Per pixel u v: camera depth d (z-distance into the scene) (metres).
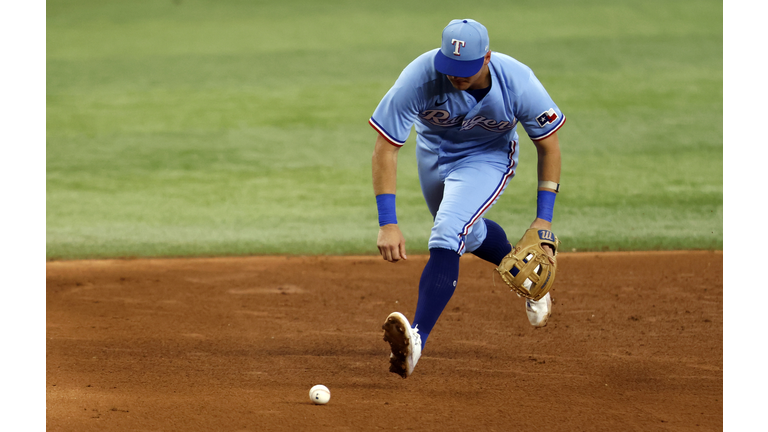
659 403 12.55
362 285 20.92
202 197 30.67
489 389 13.25
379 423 11.64
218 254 24.11
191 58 56.22
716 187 30.23
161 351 15.60
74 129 41.09
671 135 37.56
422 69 12.45
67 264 23.06
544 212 13.48
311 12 69.62
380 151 12.78
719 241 24.33
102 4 75.94
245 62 54.69
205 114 43.41
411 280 21.39
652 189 30.14
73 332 16.86
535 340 16.22
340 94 46.62
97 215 28.47
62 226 27.12
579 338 16.30
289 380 13.80
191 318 18.03
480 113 12.78
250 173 33.94
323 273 22.09
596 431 11.37
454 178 13.64
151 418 11.87
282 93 47.22
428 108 12.80
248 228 26.77
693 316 17.73
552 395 12.94
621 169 32.88
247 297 19.83
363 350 15.69
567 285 20.47
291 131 40.22
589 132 38.31
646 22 60.00
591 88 45.72
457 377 13.91
